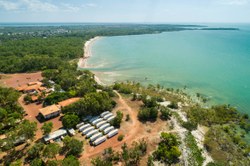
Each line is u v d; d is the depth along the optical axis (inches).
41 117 2908.5
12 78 4798.2
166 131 2549.2
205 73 5231.3
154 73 5251.0
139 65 6003.9
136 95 3489.2
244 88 4220.0
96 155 2089.1
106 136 2410.2
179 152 2075.5
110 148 2092.8
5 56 6594.5
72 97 3494.1
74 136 2425.0
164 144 2204.7
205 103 3526.1
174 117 2888.8
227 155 2196.1
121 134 2466.8
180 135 2476.6
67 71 4731.8
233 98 3747.5
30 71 5349.4
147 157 2069.4
